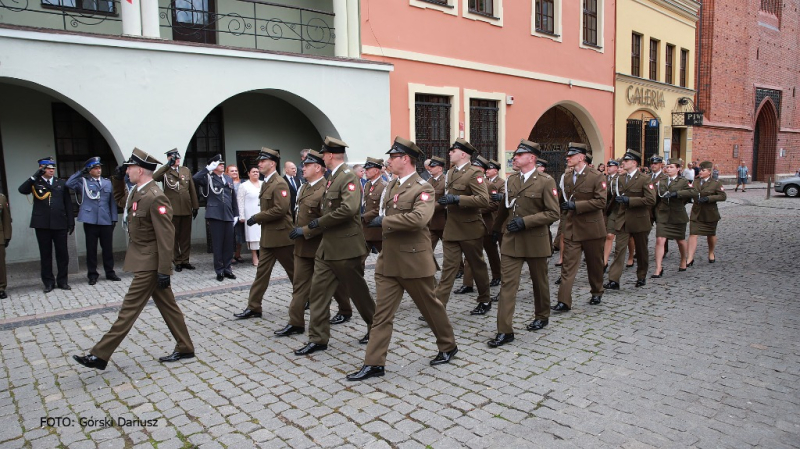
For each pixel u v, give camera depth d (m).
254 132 12.76
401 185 4.89
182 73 9.50
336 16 11.80
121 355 5.47
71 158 10.81
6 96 9.98
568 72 18.47
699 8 26.23
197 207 9.67
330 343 5.78
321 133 11.92
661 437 3.70
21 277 9.01
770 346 5.42
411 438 3.75
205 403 4.36
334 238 5.32
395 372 4.94
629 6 21.16
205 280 8.76
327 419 4.05
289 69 10.78
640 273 8.25
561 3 17.89
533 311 6.93
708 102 28.44
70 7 10.04
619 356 5.22
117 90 8.85
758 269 9.30
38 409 4.30
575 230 6.88
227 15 10.34
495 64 15.57
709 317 6.46
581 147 6.91
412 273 4.79
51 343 5.84
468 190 6.55
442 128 14.38
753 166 35.69
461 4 14.39
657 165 9.20
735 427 3.82
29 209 10.38
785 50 35.59
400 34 12.92
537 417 4.02
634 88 21.91
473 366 5.04
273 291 8.10
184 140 9.61
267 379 4.83
